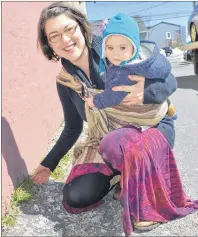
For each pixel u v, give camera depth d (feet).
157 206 7.71
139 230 7.62
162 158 7.70
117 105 7.90
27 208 8.45
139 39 7.19
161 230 7.65
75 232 7.84
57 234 7.73
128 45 7.02
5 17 9.43
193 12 28.96
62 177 10.11
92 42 8.06
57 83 8.66
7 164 8.38
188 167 10.82
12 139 8.82
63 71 8.37
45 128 11.98
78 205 8.08
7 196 8.24
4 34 9.19
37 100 11.43
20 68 10.14
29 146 10.03
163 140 7.66
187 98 21.02
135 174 7.20
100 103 7.54
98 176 8.00
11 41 9.66
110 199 9.03
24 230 7.72
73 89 8.27
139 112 7.82
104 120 8.14
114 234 7.72
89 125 8.44
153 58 7.08
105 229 7.90
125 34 6.86
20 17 10.71
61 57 8.14
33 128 10.62
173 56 95.91
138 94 7.29
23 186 9.05
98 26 8.16
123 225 7.22
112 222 8.12
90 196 7.99
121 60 7.11
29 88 10.74
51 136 12.70
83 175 8.03
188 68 44.75
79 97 8.43
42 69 12.60
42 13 7.74
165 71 7.25
